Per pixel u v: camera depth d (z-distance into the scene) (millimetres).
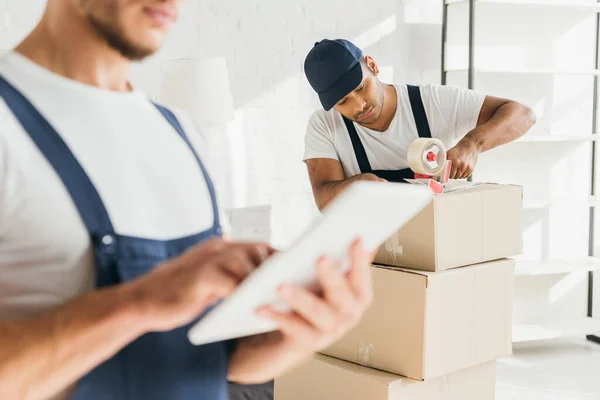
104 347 633
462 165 2564
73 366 632
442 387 2303
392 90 2771
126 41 786
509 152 4629
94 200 745
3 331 619
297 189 4352
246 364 910
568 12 4645
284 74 4254
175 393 826
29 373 613
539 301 4742
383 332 2281
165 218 839
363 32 4387
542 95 4652
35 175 710
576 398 3607
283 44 4230
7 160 696
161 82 3756
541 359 4254
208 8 4055
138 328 636
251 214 4258
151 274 646
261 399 2881
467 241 2291
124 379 787
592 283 4793
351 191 576
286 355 879
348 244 642
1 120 707
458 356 2279
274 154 4281
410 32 4500
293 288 629
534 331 4441
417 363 2195
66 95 783
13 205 700
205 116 3660
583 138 4418
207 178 929
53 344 615
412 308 2201
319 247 605
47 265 721
